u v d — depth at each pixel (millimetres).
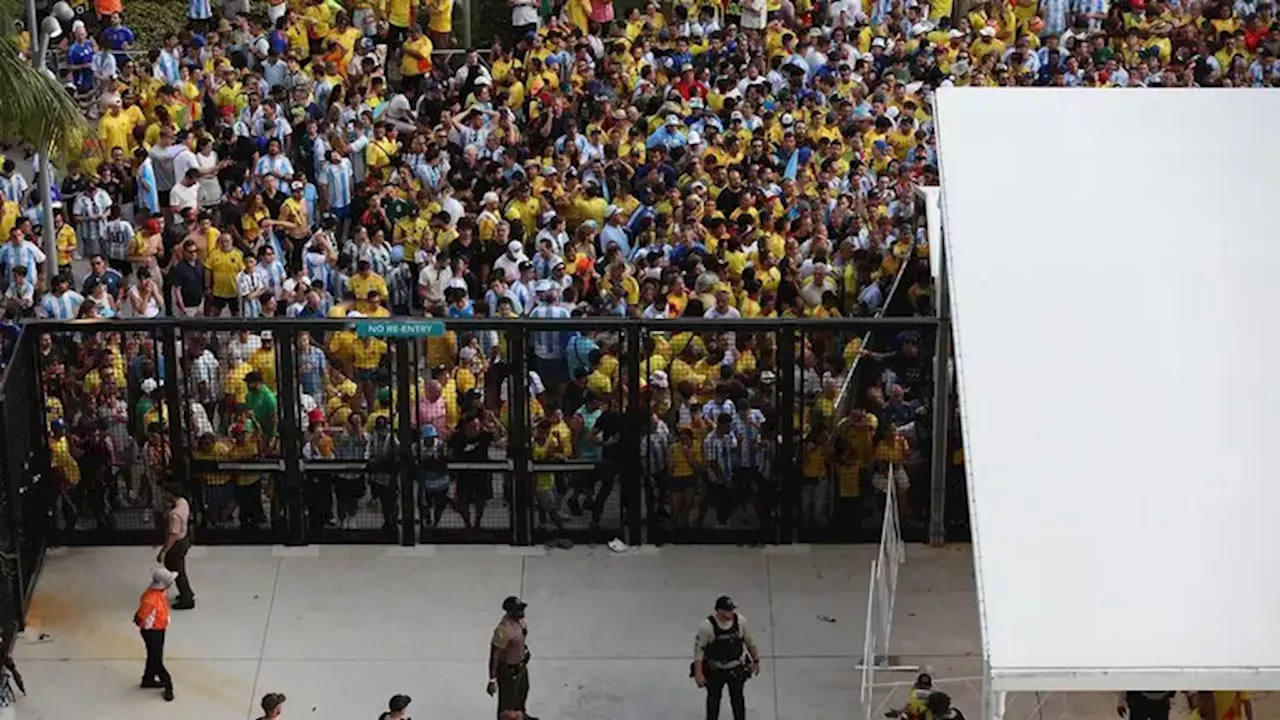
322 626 69000
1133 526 53312
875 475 72688
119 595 70812
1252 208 62406
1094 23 118062
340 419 72000
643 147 98875
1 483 67562
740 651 60844
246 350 71250
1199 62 112688
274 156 95938
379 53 112188
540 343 70938
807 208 90125
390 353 71125
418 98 111562
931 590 70750
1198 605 51312
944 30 115875
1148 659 50062
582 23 117875
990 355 57844
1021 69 111562
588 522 73812
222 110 101688
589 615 69562
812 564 72625
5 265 86750
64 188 92500
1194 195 62844
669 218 90438
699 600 70438
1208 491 54219
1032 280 60062
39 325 70688
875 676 65875
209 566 72312
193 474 72562
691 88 105250
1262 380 57125
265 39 110250
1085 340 58281
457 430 71938
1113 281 60000
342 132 99000
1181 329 58594
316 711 64438
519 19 118625
